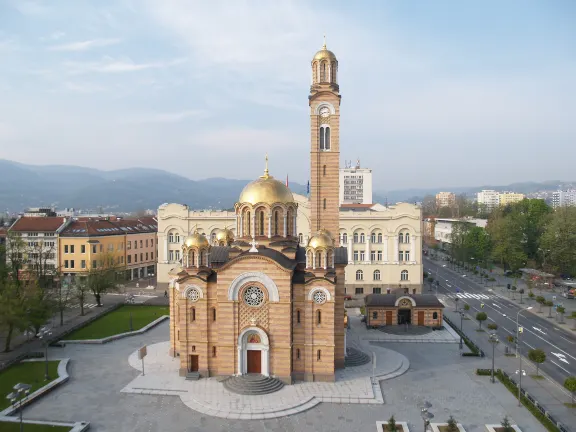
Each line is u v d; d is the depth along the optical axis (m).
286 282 61.50
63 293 111.88
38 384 61.12
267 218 67.38
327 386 61.22
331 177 79.88
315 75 80.50
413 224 122.31
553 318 101.25
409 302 93.44
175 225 130.12
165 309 108.56
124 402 56.41
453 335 87.56
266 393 58.69
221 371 62.84
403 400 57.50
